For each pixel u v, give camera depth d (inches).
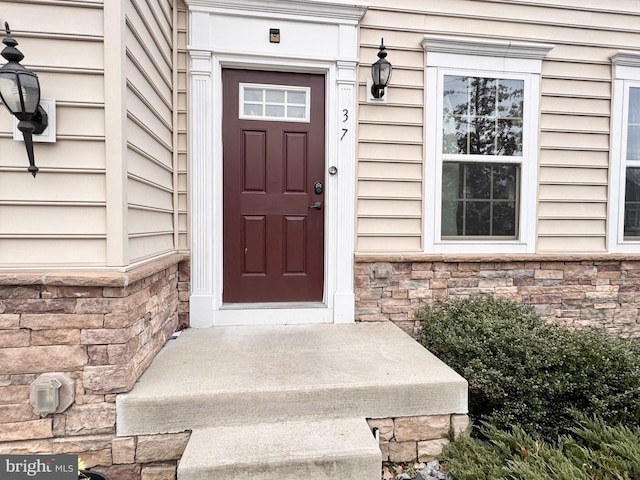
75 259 68.8
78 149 68.2
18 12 65.9
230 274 116.6
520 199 130.0
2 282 64.4
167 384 73.7
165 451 70.1
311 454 62.9
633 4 133.0
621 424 76.7
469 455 72.2
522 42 127.0
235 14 109.7
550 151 131.2
